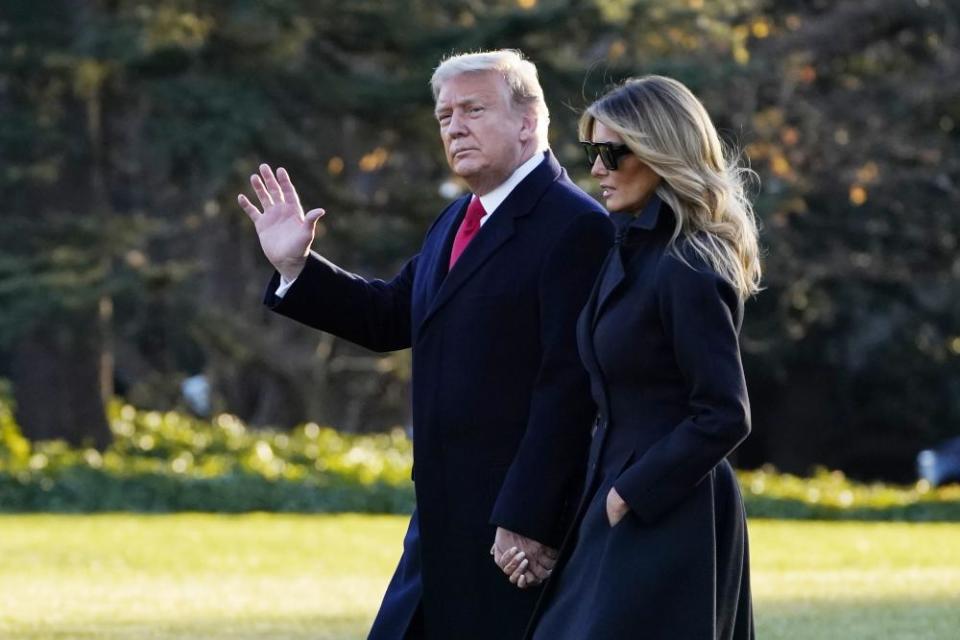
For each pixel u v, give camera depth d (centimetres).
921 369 8894
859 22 7062
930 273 7631
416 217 5631
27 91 5084
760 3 6762
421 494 1411
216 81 4919
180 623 2236
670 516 1195
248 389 8438
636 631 1177
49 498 4600
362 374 8112
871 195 7231
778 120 6631
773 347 8031
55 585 2783
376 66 5703
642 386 1225
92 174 5369
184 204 6297
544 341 1373
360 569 3231
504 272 1395
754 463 10038
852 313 8044
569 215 1400
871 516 4950
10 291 4741
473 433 1389
